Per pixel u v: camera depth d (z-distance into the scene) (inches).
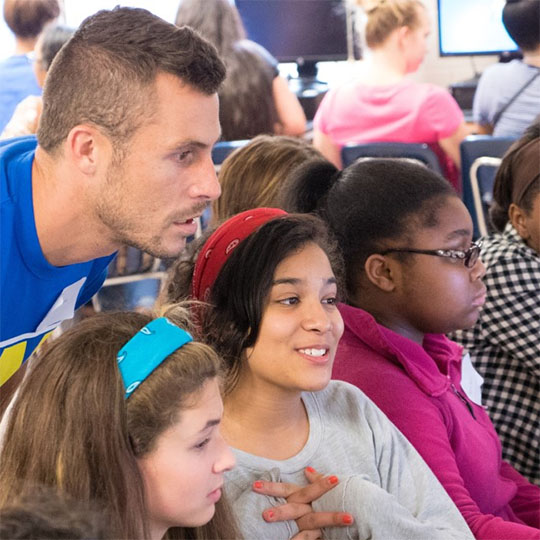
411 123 236.5
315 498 70.1
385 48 235.6
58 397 56.9
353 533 69.0
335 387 79.4
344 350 88.7
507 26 250.2
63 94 74.3
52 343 60.2
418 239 89.4
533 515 97.4
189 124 72.8
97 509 46.9
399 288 91.2
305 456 73.2
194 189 74.7
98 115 72.8
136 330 59.9
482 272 92.7
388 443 77.5
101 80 72.4
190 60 72.1
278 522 68.9
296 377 71.4
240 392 73.2
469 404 94.5
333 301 75.7
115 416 56.2
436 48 315.3
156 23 74.0
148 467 57.3
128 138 72.7
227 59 223.9
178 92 72.2
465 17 306.0
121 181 74.0
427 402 85.8
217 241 76.6
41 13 218.1
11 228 77.4
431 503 75.8
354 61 307.0
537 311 108.9
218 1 223.3
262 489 69.2
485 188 202.1
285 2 301.1
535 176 115.8
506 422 110.5
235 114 227.8
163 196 74.4
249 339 72.1
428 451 82.7
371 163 94.0
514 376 110.6
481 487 90.2
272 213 78.3
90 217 76.8
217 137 75.7
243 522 67.9
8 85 217.6
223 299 73.7
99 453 55.8
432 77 319.9
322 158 113.2
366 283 92.4
